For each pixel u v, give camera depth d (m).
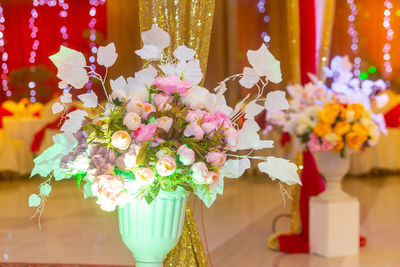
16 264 4.25
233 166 2.28
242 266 4.24
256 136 2.27
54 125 9.33
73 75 2.14
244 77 2.28
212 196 2.29
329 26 4.83
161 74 2.67
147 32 2.22
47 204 7.03
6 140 9.30
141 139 2.05
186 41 2.69
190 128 2.11
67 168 2.10
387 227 5.60
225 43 11.98
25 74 10.14
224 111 2.33
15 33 13.09
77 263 4.32
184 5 2.68
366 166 9.38
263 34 12.44
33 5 13.06
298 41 4.79
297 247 4.70
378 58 12.58
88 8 13.12
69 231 5.51
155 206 2.22
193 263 2.76
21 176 9.47
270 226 5.67
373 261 4.34
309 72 4.75
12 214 6.36
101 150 2.04
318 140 4.47
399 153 9.49
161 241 2.26
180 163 2.11
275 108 2.25
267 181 9.15
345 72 4.66
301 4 4.73
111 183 1.97
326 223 4.49
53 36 13.19
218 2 11.64
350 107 4.43
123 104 2.14
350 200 4.57
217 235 5.31
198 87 2.29
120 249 4.79
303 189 4.87
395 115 9.45
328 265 4.25
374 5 12.55
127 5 10.84
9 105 9.82
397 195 7.50
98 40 12.77
